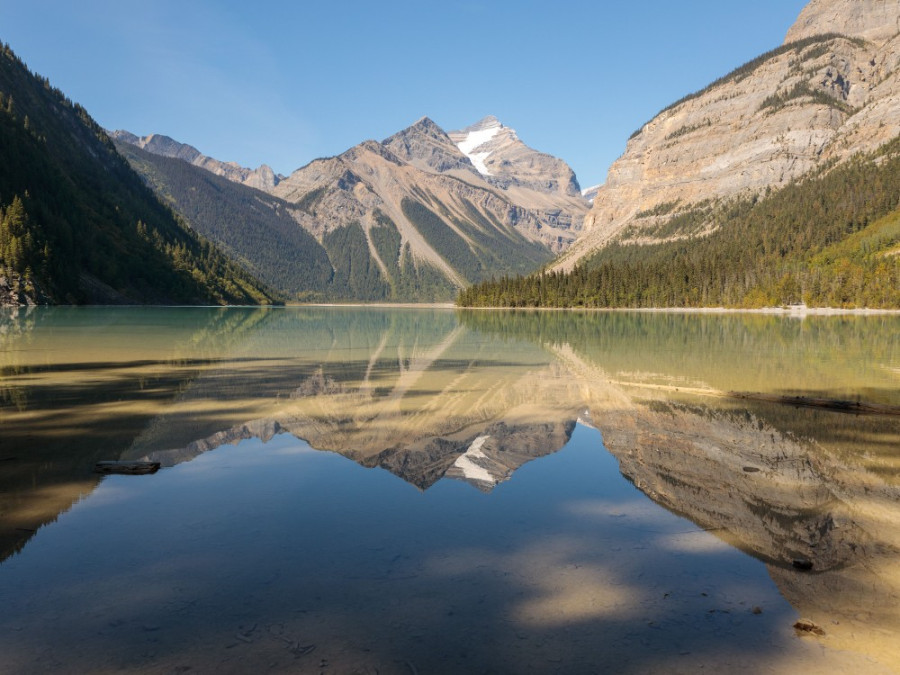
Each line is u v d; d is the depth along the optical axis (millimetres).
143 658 5230
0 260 115125
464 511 9336
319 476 11289
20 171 147625
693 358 34281
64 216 149125
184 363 30953
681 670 5098
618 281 160875
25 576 6891
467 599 6414
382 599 6379
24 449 13102
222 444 13914
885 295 117562
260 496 10016
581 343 45969
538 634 5680
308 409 18547
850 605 6352
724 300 142375
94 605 6223
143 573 6992
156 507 9391
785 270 147000
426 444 14086
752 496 10078
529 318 102812
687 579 6957
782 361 32312
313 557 7500
